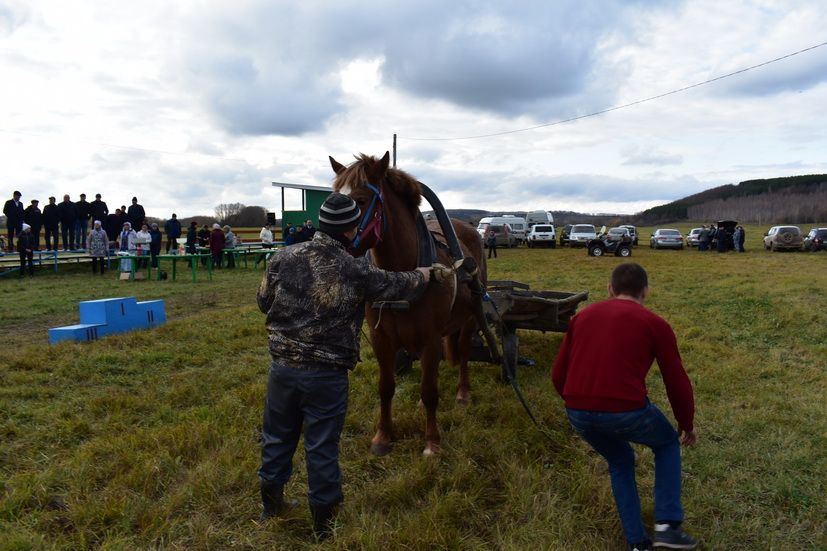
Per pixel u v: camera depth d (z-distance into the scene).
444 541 2.93
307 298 2.84
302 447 4.04
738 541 3.10
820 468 3.84
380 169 3.54
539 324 6.34
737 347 7.42
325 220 2.91
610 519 3.23
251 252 22.11
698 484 3.61
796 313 9.41
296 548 2.96
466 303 4.47
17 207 18.33
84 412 4.73
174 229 22.09
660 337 2.73
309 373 2.85
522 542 2.96
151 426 4.52
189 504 3.30
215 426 4.33
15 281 15.58
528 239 37.78
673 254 29.88
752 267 20.38
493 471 3.81
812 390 5.55
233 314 9.45
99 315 7.79
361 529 3.00
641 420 2.72
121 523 3.06
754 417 4.76
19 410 4.67
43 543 2.86
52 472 3.56
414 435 4.29
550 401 5.11
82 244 20.27
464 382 5.24
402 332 3.81
